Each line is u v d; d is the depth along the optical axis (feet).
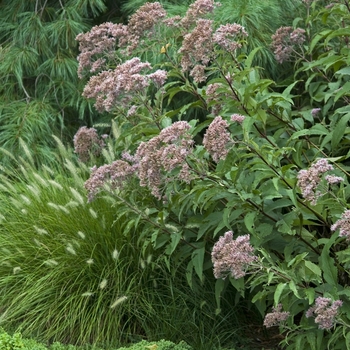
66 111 32.94
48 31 32.68
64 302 23.04
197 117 28.91
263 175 17.98
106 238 23.56
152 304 22.66
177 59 22.29
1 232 25.61
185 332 22.36
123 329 22.36
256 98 19.81
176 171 18.92
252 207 19.21
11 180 28.73
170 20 21.90
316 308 16.61
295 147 20.49
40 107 31.42
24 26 32.94
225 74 19.84
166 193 19.53
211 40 19.06
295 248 19.94
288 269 18.54
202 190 18.88
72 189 22.49
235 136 20.38
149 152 18.79
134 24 22.41
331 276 17.46
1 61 32.14
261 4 27.30
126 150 22.68
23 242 24.66
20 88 33.17
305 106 26.17
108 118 31.55
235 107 19.74
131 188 21.58
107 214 24.03
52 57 32.37
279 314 17.54
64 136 32.12
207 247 22.40
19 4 34.19
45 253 24.11
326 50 25.25
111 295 22.94
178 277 23.21
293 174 18.92
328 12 22.36
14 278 23.99
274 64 27.48
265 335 23.43
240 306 23.89
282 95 19.27
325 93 22.97
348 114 19.53
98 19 34.63
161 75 20.58
